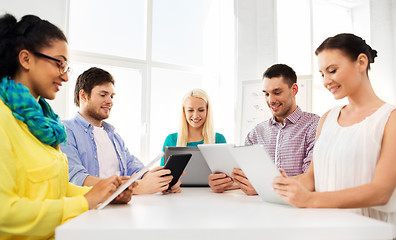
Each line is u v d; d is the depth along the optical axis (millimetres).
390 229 736
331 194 958
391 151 1007
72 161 1906
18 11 2697
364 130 1100
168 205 1070
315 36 3973
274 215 842
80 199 975
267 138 2180
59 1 2891
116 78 4535
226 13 3982
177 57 4238
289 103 2047
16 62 1043
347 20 4199
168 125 5133
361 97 1159
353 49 1119
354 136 1126
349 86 1136
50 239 987
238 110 3584
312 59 3770
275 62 3652
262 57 3672
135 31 3797
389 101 3852
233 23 3865
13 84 1007
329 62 1142
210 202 1143
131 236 683
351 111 1209
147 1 3611
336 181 1154
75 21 3688
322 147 1235
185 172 1704
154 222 756
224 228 690
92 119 2217
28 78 1072
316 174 1260
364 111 1152
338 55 1126
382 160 1009
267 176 1028
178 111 5102
